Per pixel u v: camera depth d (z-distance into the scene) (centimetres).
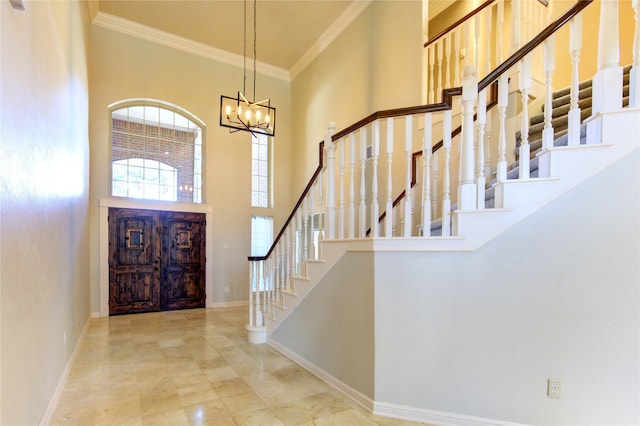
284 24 583
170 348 371
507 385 199
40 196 204
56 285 251
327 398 248
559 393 189
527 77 200
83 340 403
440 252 213
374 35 505
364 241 237
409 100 438
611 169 182
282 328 353
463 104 213
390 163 235
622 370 179
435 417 212
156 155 607
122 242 562
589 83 261
